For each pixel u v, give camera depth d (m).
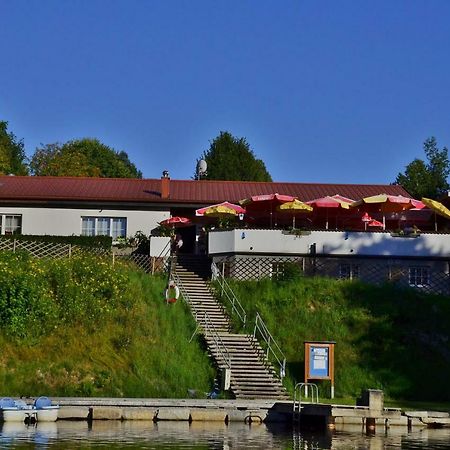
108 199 57.50
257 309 47.12
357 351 44.50
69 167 99.38
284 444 29.33
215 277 50.84
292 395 39.75
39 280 42.50
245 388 39.66
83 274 44.56
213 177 95.12
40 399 33.94
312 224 58.00
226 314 46.81
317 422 35.16
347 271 52.16
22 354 39.31
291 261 51.91
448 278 52.41
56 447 27.12
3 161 96.44
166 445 28.22
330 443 29.92
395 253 52.34
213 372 41.25
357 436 32.25
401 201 52.97
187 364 41.31
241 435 31.36
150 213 58.31
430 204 54.59
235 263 51.69
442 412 35.72
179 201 58.44
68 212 57.88
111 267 46.22
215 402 36.44
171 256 51.34
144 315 43.88
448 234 52.78
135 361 40.44
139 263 52.12
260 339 44.62
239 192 62.12
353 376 42.47
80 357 39.97
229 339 43.81
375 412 34.66
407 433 33.41
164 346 42.16
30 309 40.72
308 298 48.50
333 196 58.03
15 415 33.34
